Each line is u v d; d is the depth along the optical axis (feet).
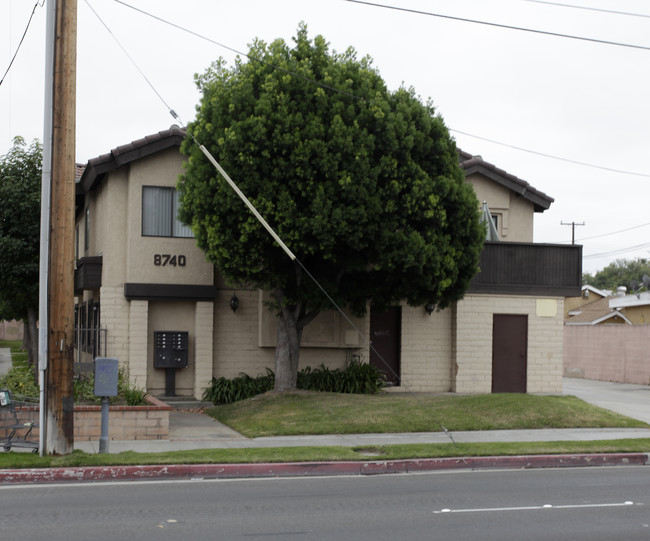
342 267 58.65
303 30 57.67
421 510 30.17
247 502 31.50
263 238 54.65
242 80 55.83
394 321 72.38
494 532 26.73
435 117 59.00
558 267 73.56
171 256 66.18
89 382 53.01
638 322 127.85
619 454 42.93
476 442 46.19
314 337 68.95
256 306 69.26
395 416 53.11
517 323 73.00
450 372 72.33
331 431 49.83
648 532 26.91
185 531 26.50
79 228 86.53
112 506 30.53
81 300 84.99
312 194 54.19
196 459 38.91
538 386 72.90
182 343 66.28
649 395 79.05
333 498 32.48
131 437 47.01
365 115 55.16
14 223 80.18
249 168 53.47
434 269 57.06
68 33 38.91
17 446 40.11
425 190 55.47
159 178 66.23
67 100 38.75
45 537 25.53
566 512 29.99
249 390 65.10
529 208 77.87
